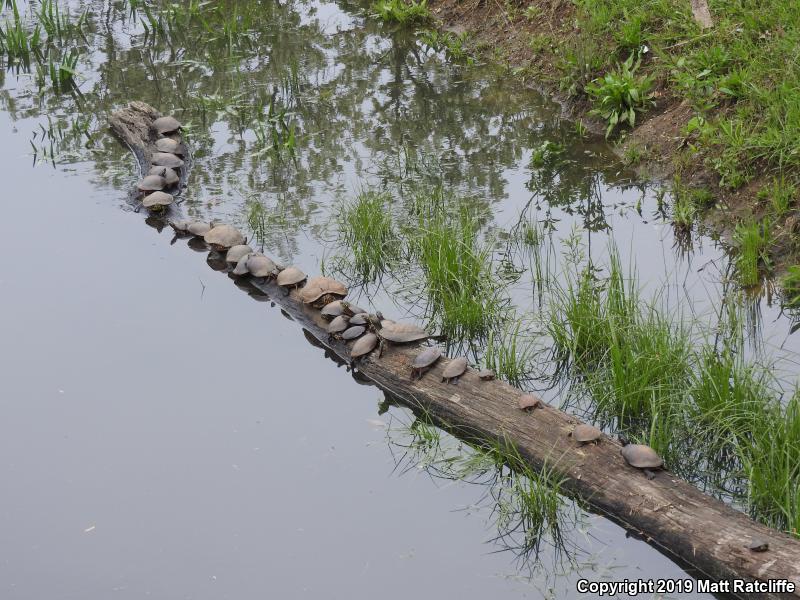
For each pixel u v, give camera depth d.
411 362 6.53
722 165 8.27
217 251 8.54
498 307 7.36
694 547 4.82
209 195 9.57
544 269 7.82
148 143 10.46
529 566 5.02
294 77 11.70
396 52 12.65
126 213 9.33
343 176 9.72
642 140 9.38
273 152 10.36
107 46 13.48
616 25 10.54
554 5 11.52
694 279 7.46
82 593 4.90
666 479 5.20
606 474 5.31
